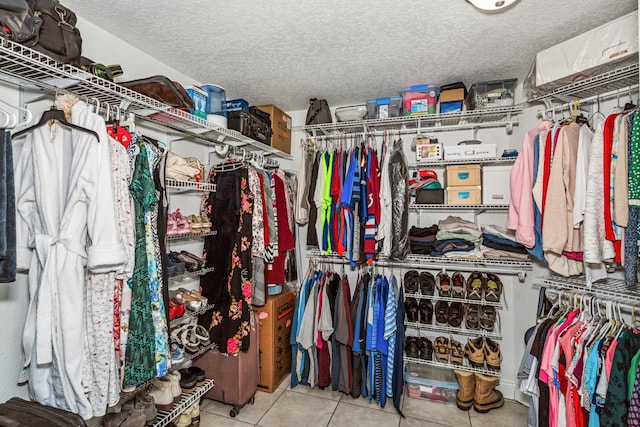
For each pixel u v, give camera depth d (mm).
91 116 1148
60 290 1074
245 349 1981
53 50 1043
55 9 1074
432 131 2531
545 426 1576
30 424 1003
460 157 2189
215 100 2049
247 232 1986
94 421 1503
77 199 1095
